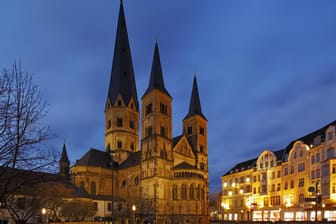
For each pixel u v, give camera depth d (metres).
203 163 137.50
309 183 94.75
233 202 143.12
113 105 143.88
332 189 81.25
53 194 47.19
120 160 136.88
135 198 110.69
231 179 146.88
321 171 87.56
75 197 90.00
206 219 117.19
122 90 145.88
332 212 81.31
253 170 130.38
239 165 151.25
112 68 150.38
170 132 125.12
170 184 118.19
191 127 139.88
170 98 128.25
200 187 117.25
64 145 121.94
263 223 87.19
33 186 19.67
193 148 136.88
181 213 113.88
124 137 141.38
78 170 125.00
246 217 132.62
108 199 111.56
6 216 42.88
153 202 109.88
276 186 115.31
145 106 125.75
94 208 105.94
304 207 95.69
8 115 17.86
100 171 128.25
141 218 106.50
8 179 17.50
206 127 144.00
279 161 115.38
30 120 18.44
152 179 114.12
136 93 152.50
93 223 63.91
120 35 151.25
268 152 122.25
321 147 89.44
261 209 121.19
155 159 114.56
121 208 111.44
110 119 144.25
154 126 118.69
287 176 108.69
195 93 144.62
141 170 120.62
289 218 104.44
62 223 58.69
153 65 129.50
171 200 116.50
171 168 120.06
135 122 147.75
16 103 18.12
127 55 151.00
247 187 135.00
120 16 152.88
